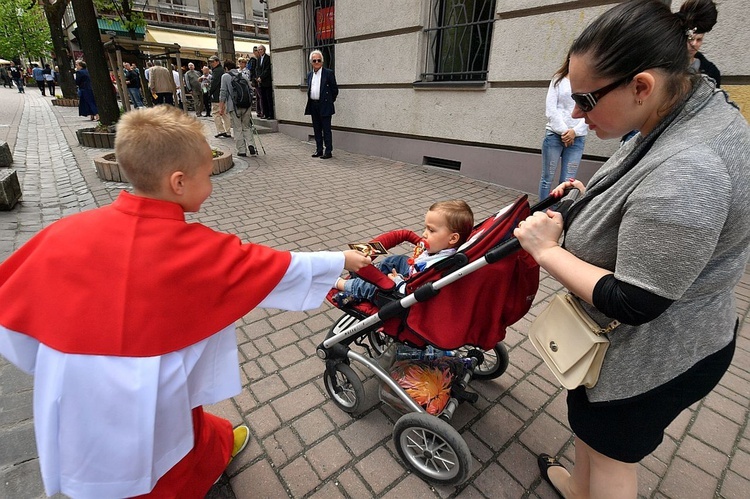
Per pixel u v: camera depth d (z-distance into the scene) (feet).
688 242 2.84
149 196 3.93
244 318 9.85
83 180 20.01
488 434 6.95
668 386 3.61
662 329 3.53
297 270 4.43
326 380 7.34
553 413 7.43
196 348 4.04
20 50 106.73
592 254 3.70
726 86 13.42
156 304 3.64
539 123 18.47
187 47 81.35
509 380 8.19
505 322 5.72
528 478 6.22
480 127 20.72
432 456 5.93
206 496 5.78
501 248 4.65
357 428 6.97
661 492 6.08
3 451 6.28
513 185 20.01
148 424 3.71
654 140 3.42
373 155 27.32
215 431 5.55
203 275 3.84
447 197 18.97
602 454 4.24
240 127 26.81
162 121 3.74
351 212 17.12
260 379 7.99
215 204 17.88
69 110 53.01
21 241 13.32
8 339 3.67
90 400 3.60
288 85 33.50
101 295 3.56
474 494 5.96
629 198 3.22
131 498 4.36
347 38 26.27
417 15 21.83
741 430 7.17
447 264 5.25
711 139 2.97
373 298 6.26
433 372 6.59
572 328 4.06
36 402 3.77
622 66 3.13
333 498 5.84
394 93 24.49
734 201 2.90
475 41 20.51
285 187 20.58
